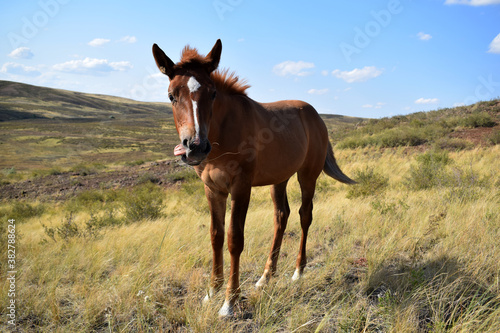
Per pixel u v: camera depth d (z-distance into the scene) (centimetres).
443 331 217
